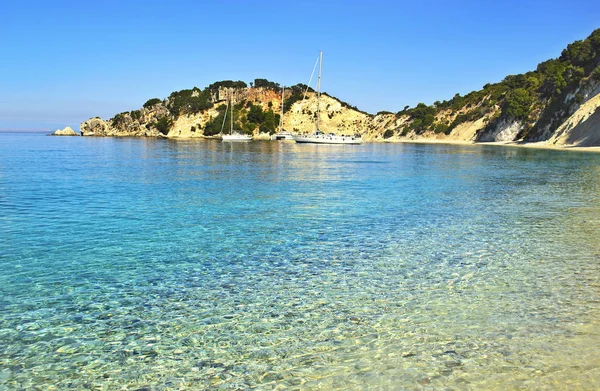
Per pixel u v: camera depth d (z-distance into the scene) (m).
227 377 6.75
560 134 97.69
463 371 6.81
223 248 14.21
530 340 7.82
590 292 10.21
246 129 194.25
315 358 7.29
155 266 12.30
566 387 6.35
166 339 8.02
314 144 126.81
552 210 21.09
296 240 15.29
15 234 15.83
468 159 62.94
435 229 17.06
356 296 10.05
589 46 109.56
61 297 9.98
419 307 9.39
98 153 76.00
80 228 16.89
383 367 6.97
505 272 11.74
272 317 8.94
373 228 17.25
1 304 9.55
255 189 28.61
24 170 41.16
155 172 40.16
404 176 38.19
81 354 7.48
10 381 6.68
